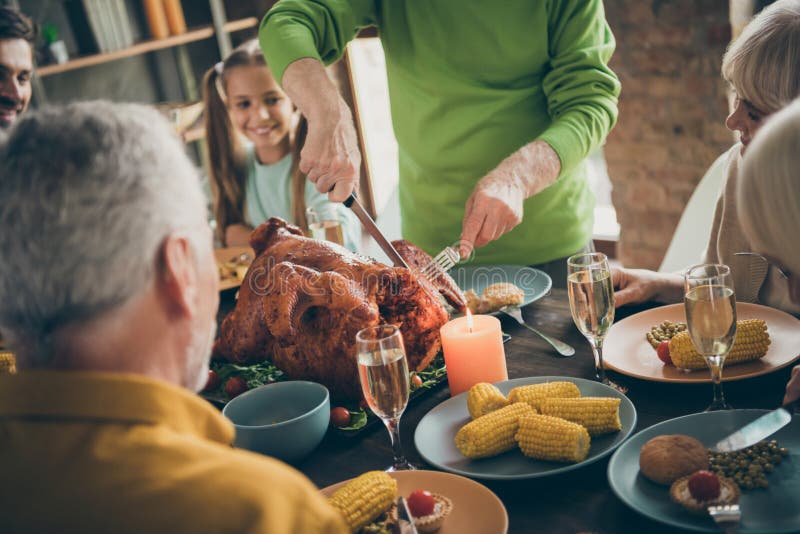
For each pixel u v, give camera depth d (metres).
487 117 2.05
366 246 4.03
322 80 1.81
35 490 0.66
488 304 1.69
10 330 0.73
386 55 2.14
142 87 4.36
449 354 1.37
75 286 0.69
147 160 0.71
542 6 1.92
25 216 0.68
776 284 1.67
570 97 1.95
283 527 0.67
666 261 2.14
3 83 2.51
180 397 0.74
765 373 1.26
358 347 1.14
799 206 0.80
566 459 1.11
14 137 0.71
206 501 0.66
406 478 1.12
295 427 1.23
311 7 1.97
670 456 1.02
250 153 2.98
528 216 2.11
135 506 0.65
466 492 1.07
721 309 1.13
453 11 1.97
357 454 1.29
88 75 4.14
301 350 1.44
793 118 0.81
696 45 3.06
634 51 3.22
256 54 2.76
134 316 0.73
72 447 0.68
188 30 4.18
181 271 0.75
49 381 0.69
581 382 1.31
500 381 1.37
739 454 1.06
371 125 4.49
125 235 0.70
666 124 3.27
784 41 1.41
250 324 1.56
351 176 1.71
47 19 3.97
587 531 1.01
